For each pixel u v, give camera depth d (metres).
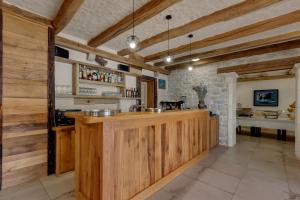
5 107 2.32
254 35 3.32
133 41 2.44
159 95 5.77
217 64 5.00
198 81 5.38
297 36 3.08
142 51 4.51
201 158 3.62
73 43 3.37
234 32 3.11
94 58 3.76
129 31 3.21
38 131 2.64
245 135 6.24
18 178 2.45
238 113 6.91
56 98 3.26
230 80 4.75
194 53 4.53
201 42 3.61
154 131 2.34
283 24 2.59
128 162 1.97
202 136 3.71
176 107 5.23
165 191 2.35
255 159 3.62
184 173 2.91
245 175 2.84
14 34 2.40
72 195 2.21
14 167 2.41
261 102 7.05
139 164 2.12
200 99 5.00
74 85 3.40
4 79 2.31
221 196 2.21
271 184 2.53
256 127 6.10
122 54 4.30
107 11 2.54
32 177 2.58
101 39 3.27
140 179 2.14
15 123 2.41
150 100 5.63
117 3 2.34
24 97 2.50
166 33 3.17
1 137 2.29
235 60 4.69
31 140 2.57
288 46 3.78
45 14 2.66
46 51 2.73
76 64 3.40
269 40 3.37
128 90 4.66
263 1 2.08
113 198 1.79
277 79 6.71
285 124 5.46
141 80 5.17
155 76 5.56
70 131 2.91
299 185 2.50
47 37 2.75
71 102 3.49
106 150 1.71
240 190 2.37
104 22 2.88
